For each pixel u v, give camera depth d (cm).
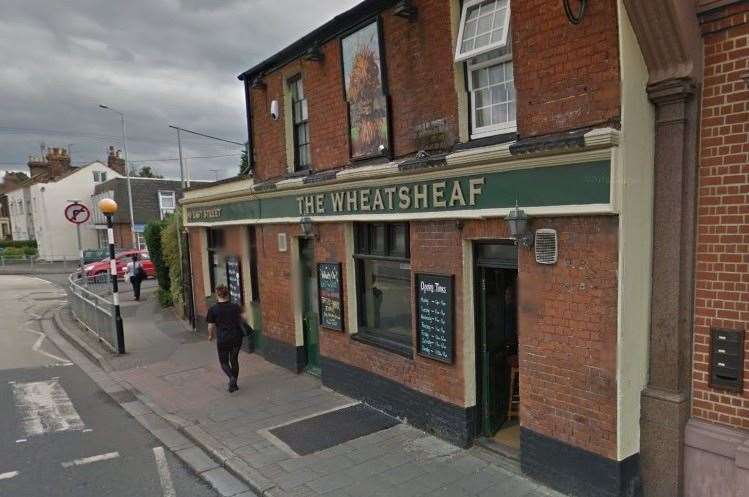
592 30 400
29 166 5172
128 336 1256
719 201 390
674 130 399
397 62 602
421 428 610
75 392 842
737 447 377
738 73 374
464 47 517
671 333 411
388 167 602
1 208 6219
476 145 509
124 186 3956
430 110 566
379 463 530
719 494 395
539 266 457
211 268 1230
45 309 1839
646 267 418
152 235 1741
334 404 714
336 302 743
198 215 1212
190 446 614
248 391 791
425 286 580
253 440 604
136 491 510
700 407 410
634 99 394
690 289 406
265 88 901
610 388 412
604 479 423
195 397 777
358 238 723
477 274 543
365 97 655
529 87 451
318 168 763
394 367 646
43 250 4347
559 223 437
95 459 585
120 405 770
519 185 463
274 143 884
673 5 364
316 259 783
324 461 541
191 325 1343
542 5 435
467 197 516
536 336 466
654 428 420
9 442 636
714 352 398
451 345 552
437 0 546
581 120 413
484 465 516
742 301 382
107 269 2684
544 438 468
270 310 941
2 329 1447
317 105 753
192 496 498
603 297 410
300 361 877
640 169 404
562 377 447
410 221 598
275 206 880
